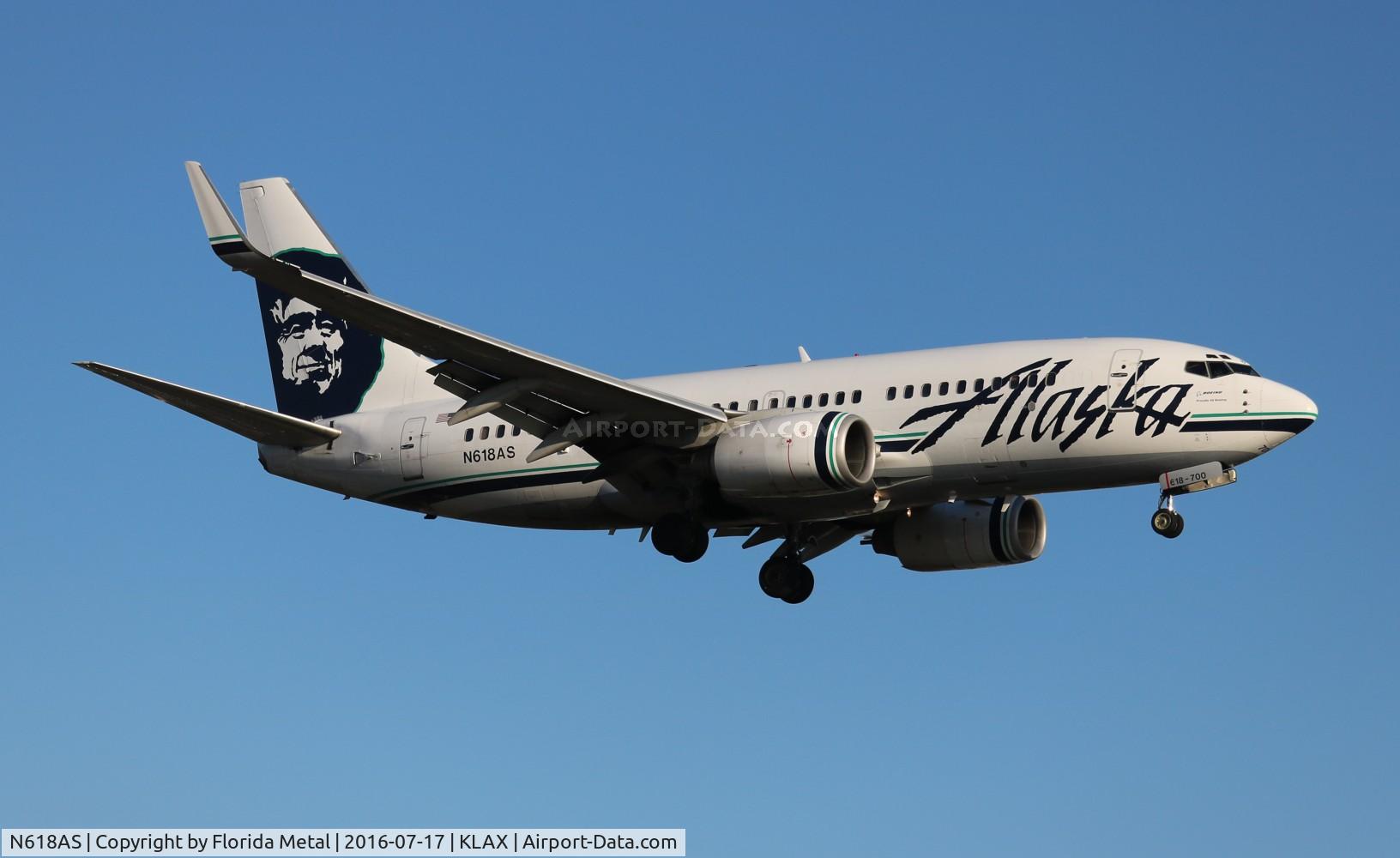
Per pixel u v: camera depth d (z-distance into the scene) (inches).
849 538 4190.5
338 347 4303.6
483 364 3385.8
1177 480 3486.7
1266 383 3479.3
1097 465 3533.5
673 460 3705.7
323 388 4298.7
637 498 3826.3
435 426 4077.3
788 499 3708.2
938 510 4126.5
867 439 3567.9
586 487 3909.9
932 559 4121.6
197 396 3759.8
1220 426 3440.0
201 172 2871.6
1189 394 3472.0
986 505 4097.0
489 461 4005.9
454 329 3208.7
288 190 4416.8
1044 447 3538.4
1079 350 3599.9
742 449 3558.1
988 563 4099.4
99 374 3528.5
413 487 4109.3
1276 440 3430.1
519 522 4057.6
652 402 3503.9
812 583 4057.6
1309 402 3452.3
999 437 3563.0
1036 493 3673.7
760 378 3836.1
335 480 4183.1
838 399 3725.4
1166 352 3550.7
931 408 3624.5
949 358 3695.9
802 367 3833.7
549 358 3356.3
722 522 3828.7
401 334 3245.6
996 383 3599.9
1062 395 3538.4
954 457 3604.8
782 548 4084.6
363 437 4148.6
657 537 3818.9
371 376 4261.8
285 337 4355.3
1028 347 3661.4
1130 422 3489.2
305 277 2928.2
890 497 3720.5
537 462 3956.7
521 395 3484.3
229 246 2869.1
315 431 4092.0
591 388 3454.7
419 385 4215.1
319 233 4375.0
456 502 4082.2
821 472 3484.3
